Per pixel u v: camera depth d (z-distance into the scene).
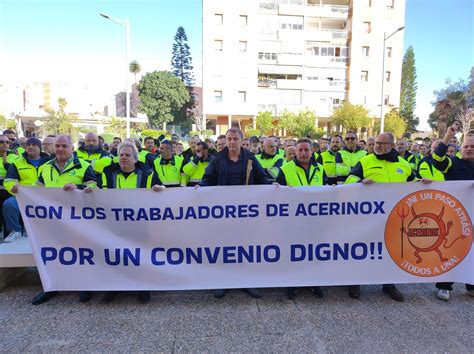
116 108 78.25
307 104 47.72
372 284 3.87
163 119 51.12
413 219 3.79
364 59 47.16
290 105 47.06
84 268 3.66
